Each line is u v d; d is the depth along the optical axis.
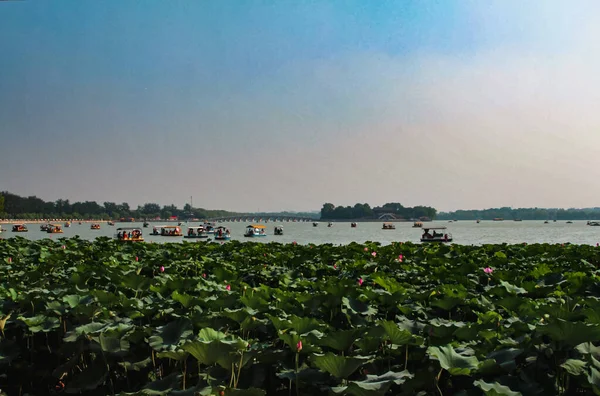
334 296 8.91
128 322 8.33
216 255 19.64
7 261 17.30
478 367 5.96
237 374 6.61
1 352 7.89
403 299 9.30
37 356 8.94
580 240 96.75
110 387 7.58
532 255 19.77
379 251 20.23
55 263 16.12
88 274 12.34
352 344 7.00
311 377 6.29
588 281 10.78
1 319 8.71
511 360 6.11
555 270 13.38
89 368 7.51
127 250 21.72
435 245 22.61
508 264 15.81
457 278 12.01
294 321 7.41
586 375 5.61
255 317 8.34
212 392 5.92
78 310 8.52
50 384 8.74
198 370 7.34
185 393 5.99
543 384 5.99
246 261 17.44
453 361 6.05
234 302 9.05
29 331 9.04
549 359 6.39
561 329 6.11
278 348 7.99
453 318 9.52
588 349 6.20
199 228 125.19
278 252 19.75
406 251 19.86
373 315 9.28
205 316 7.90
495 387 5.51
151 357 7.80
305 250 20.14
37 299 9.44
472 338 7.21
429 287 11.84
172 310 8.91
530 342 6.52
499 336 7.24
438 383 6.54
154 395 6.09
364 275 13.11
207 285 10.91
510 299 8.94
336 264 16.08
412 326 7.86
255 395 5.69
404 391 5.99
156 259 16.55
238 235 146.62
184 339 7.24
